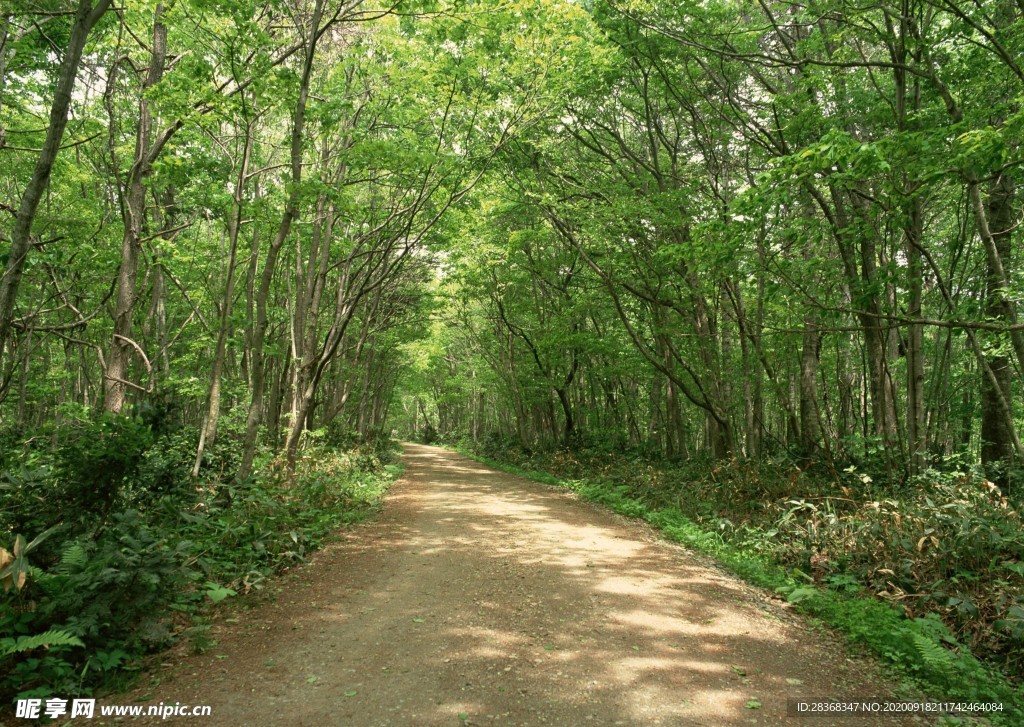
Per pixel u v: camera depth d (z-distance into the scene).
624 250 13.30
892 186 6.46
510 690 3.76
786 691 3.88
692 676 4.05
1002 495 8.01
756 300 14.55
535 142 13.95
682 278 12.84
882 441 10.56
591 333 17.78
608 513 11.33
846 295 11.66
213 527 6.52
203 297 15.38
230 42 8.02
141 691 3.62
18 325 10.38
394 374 35.38
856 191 7.64
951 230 11.46
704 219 12.28
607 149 15.65
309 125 11.50
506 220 16.86
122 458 4.80
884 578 6.04
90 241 11.74
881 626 4.78
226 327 9.75
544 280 19.20
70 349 16.73
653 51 11.72
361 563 6.99
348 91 13.05
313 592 5.78
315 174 10.35
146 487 5.96
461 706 3.54
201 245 14.84
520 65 10.95
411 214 12.11
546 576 6.50
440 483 16.56
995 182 9.17
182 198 13.09
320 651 4.34
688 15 10.31
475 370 31.09
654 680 3.96
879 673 4.25
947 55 8.98
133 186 9.70
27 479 4.76
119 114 10.95
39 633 3.73
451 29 9.97
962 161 5.71
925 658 4.09
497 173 14.30
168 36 9.94
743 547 7.81
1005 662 4.60
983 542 6.01
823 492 9.58
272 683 3.79
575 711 3.51
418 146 12.08
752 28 10.38
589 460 17.73
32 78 10.73
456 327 27.20
